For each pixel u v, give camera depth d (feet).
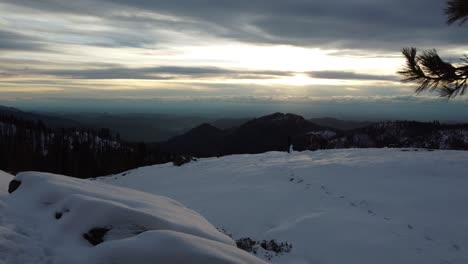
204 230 17.71
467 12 29.58
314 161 76.89
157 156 269.03
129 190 24.18
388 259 29.43
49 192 19.80
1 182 28.71
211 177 74.79
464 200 41.98
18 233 15.51
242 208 47.80
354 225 36.17
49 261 13.61
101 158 268.62
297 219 40.09
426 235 33.73
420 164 60.23
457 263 28.45
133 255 12.57
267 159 91.25
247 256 14.60
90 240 14.83
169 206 21.88
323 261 29.78
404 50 32.60
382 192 48.19
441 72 30.76
